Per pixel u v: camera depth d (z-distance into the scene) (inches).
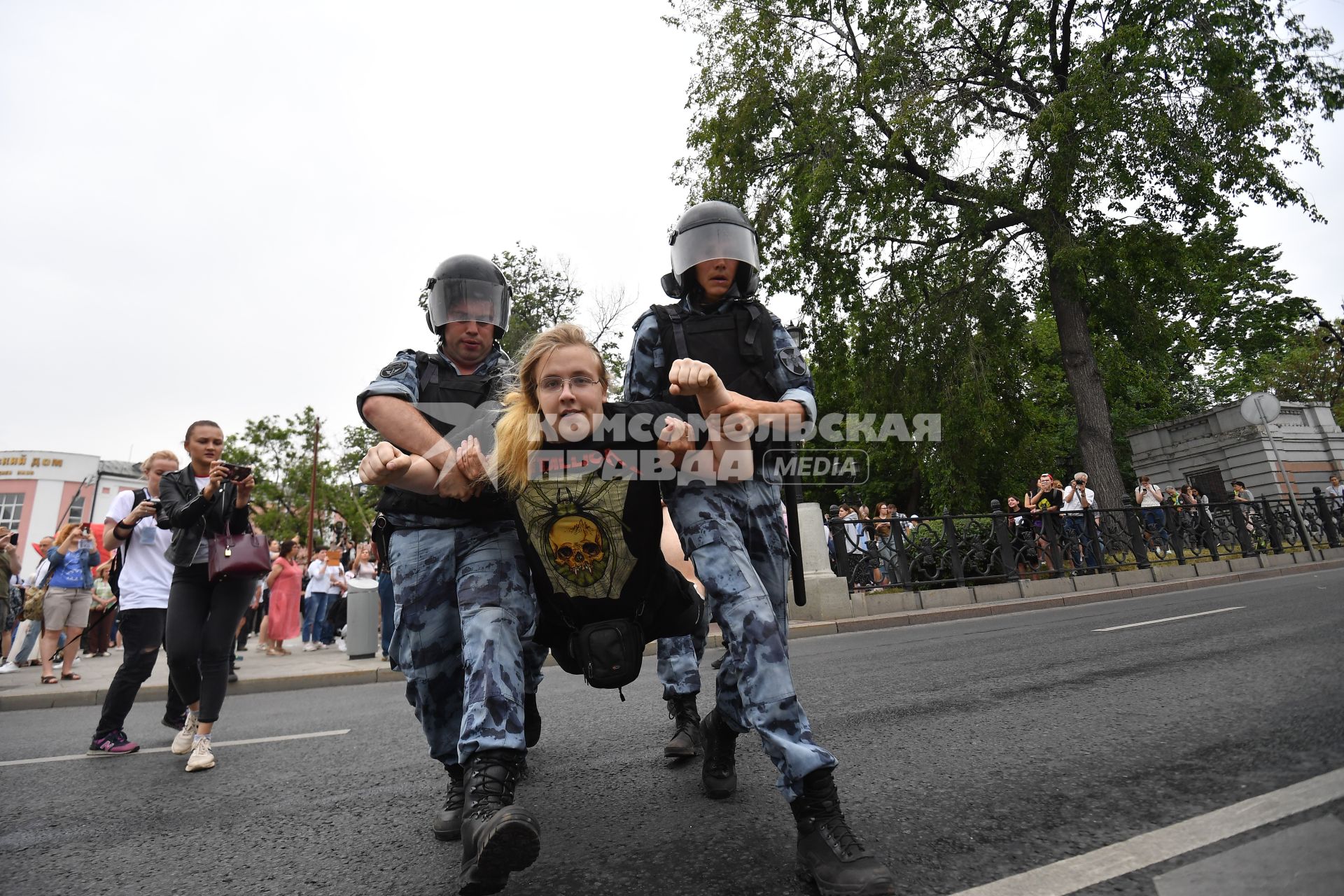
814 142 635.5
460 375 93.2
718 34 693.9
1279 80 595.5
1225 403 796.6
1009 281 682.2
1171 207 622.2
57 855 89.4
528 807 94.8
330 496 1385.3
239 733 181.2
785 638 81.2
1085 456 631.2
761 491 81.5
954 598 395.5
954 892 59.3
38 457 1697.8
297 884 74.8
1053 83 649.0
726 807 87.9
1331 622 183.0
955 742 107.4
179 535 139.5
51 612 313.3
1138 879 58.1
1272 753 85.1
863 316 682.2
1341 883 53.2
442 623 83.8
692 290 91.7
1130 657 167.6
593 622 74.2
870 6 639.8
